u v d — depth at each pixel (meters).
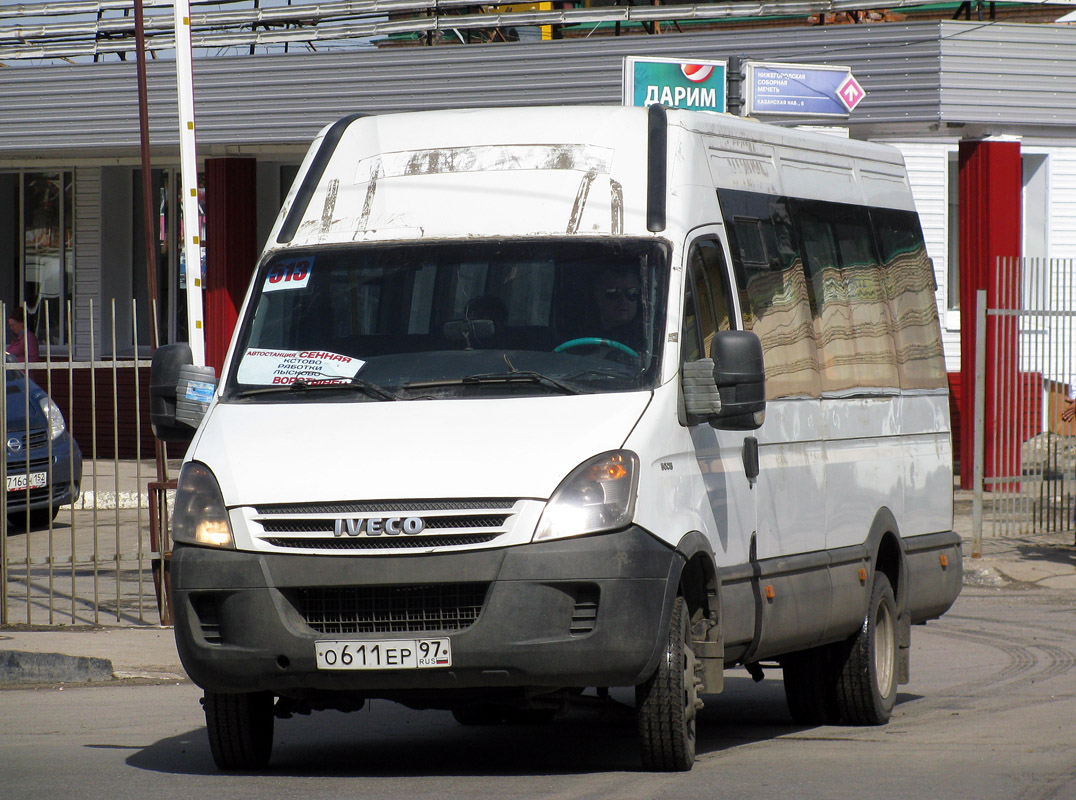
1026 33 49.59
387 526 15.82
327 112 54.09
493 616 15.70
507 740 20.92
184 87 30.16
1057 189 57.25
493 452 16.22
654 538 16.28
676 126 19.34
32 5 60.03
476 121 19.88
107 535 45.56
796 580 19.94
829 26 49.56
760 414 19.09
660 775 17.23
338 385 17.72
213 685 16.44
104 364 29.97
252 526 16.19
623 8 52.19
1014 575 37.47
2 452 30.12
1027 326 48.47
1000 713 22.56
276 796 16.12
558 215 18.72
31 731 21.62
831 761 18.45
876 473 22.83
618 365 17.48
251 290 19.16
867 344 23.06
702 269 18.75
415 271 18.62
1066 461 42.72
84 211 66.88
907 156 57.00
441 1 54.22
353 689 16.25
